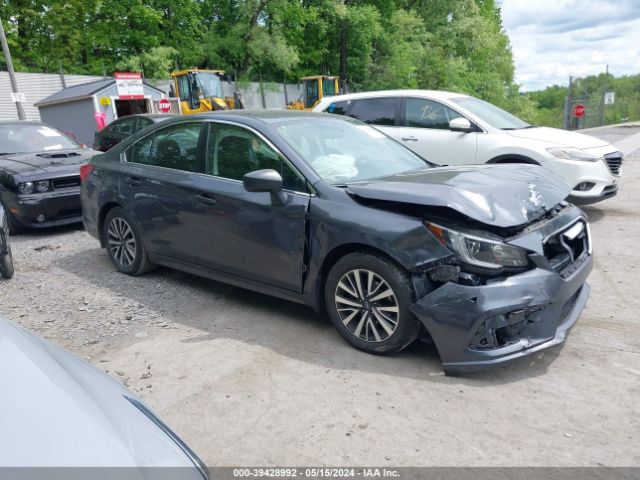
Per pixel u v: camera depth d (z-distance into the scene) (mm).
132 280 5234
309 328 4000
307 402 3012
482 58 42562
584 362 3350
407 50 37156
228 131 4328
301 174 3812
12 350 1755
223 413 2938
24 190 7094
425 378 3213
